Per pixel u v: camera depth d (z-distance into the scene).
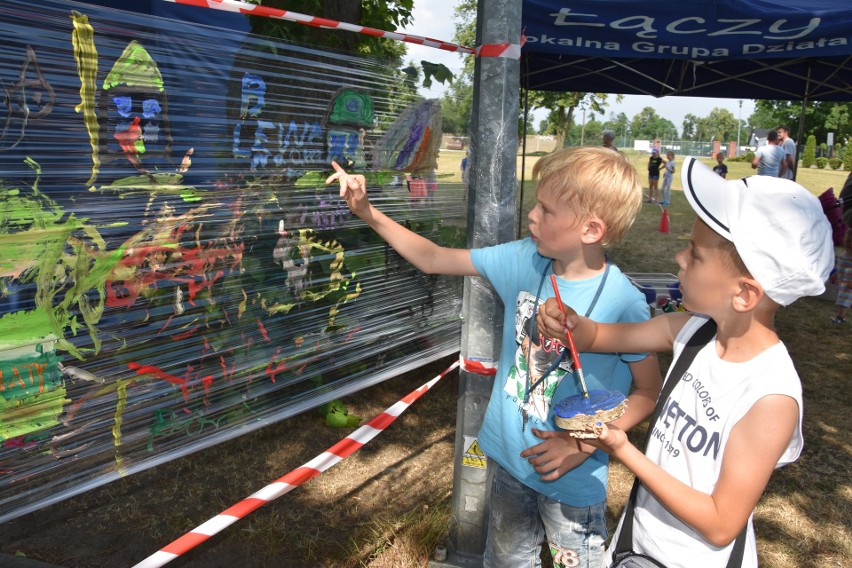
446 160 2.59
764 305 1.25
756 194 1.20
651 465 1.27
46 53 1.17
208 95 1.51
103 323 1.34
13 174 1.15
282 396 1.90
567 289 1.80
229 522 1.73
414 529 2.85
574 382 1.82
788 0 4.29
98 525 3.06
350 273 2.12
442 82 2.44
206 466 3.61
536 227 1.77
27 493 1.26
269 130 1.71
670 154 17.25
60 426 1.29
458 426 2.62
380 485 3.44
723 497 1.21
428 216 2.55
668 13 4.03
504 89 2.25
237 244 1.64
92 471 1.38
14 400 1.21
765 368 1.24
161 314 1.46
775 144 11.24
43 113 1.18
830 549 3.04
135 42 1.32
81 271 1.28
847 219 6.45
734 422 1.24
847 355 5.70
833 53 4.39
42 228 1.20
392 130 2.22
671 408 1.41
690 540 1.35
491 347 2.45
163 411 1.51
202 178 1.52
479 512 2.63
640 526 1.44
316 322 1.99
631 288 1.80
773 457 1.19
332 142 1.96
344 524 3.07
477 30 2.33
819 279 1.17
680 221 13.46
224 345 1.65
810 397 4.81
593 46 4.68
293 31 3.82
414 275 2.49
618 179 1.66
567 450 1.74
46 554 2.84
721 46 4.25
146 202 1.39
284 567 2.75
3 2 1.11
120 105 1.31
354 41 4.18
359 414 4.31
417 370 4.99
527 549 2.09
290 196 1.82
